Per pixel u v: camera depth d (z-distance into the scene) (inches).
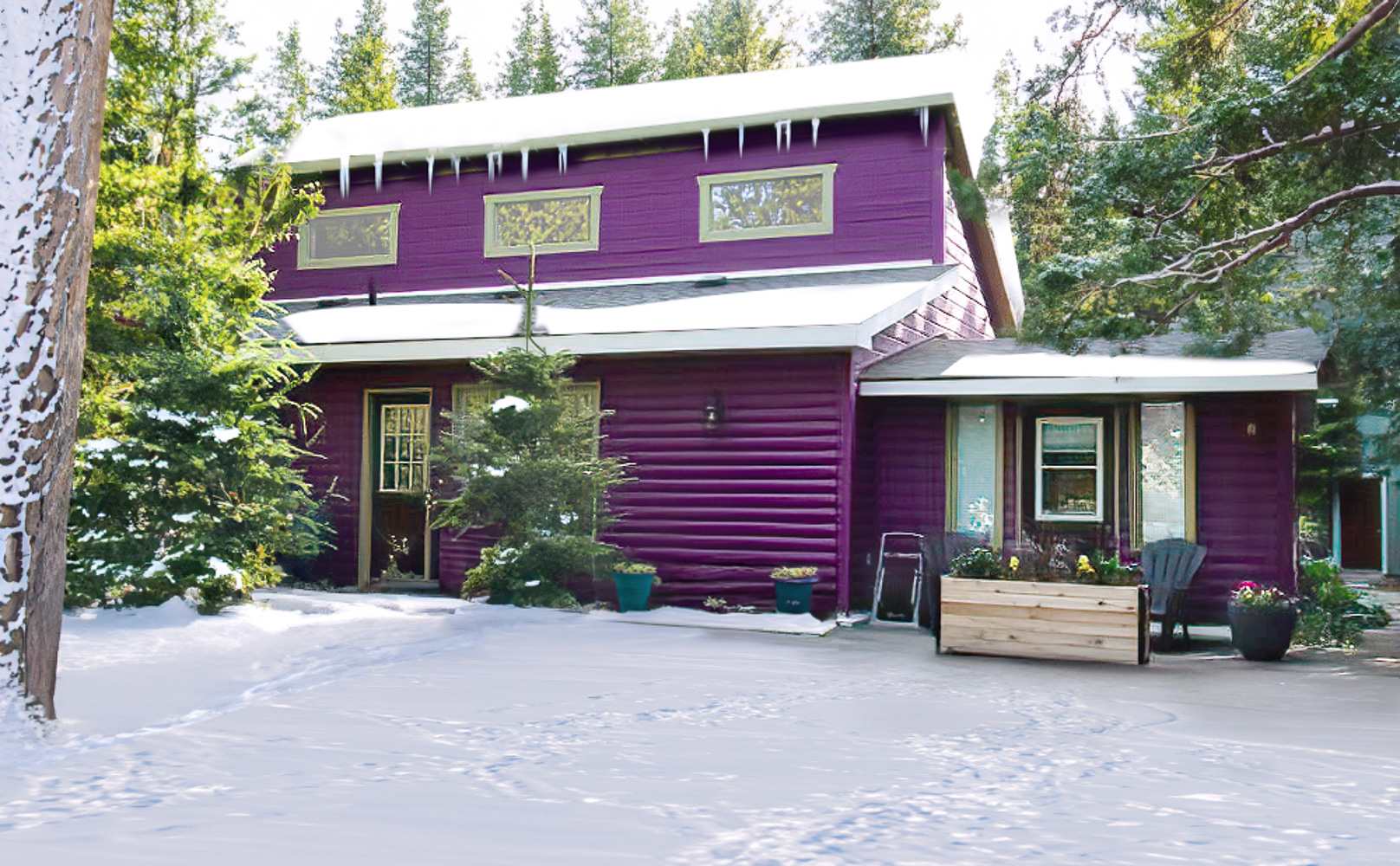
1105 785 176.2
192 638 324.5
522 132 601.3
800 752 197.5
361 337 473.7
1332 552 796.0
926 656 332.5
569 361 426.9
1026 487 462.6
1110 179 404.8
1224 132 393.1
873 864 135.2
